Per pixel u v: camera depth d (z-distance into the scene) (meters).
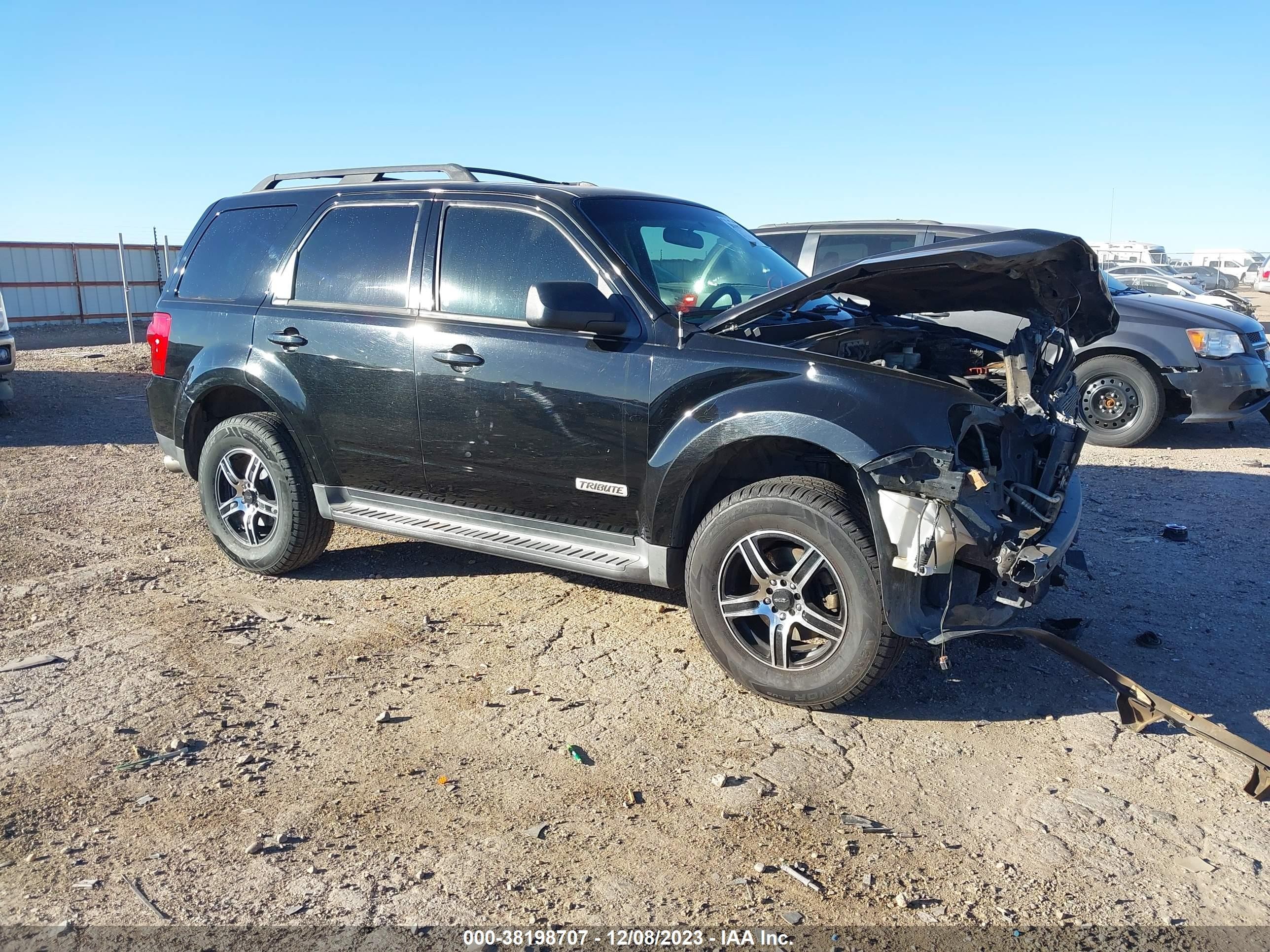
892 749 3.51
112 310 32.03
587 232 4.23
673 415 3.90
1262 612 4.80
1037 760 3.45
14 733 3.54
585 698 3.87
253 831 2.96
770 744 3.53
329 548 5.75
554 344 4.18
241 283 5.27
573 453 4.16
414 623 4.63
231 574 5.32
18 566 5.41
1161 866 2.85
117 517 6.47
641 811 3.10
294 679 4.02
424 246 4.66
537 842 2.93
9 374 10.42
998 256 3.54
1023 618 4.70
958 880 2.78
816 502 3.56
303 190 5.25
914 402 3.47
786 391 3.65
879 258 3.61
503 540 4.49
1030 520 3.86
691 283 4.35
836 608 3.71
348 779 3.26
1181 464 8.22
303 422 4.89
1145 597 5.01
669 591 5.07
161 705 3.77
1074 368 4.63
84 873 2.75
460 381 4.38
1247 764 3.43
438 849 2.88
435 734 3.57
